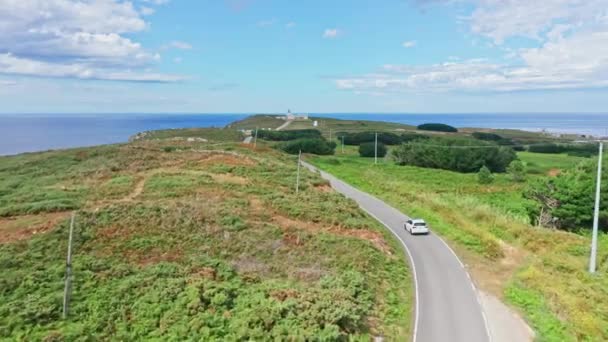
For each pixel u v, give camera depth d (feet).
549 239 124.47
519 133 586.45
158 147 209.97
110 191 121.19
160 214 97.91
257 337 57.11
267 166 169.58
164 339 56.49
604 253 114.11
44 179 139.13
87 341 55.01
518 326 74.28
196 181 135.23
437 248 114.52
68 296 62.23
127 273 72.49
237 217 101.86
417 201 163.73
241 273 77.41
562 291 88.84
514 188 216.95
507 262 107.24
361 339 63.05
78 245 81.71
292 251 90.58
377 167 268.00
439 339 68.90
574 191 147.84
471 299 84.33
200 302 63.36
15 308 59.36
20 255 74.79
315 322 61.16
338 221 114.01
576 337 72.23
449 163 285.64
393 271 95.09
